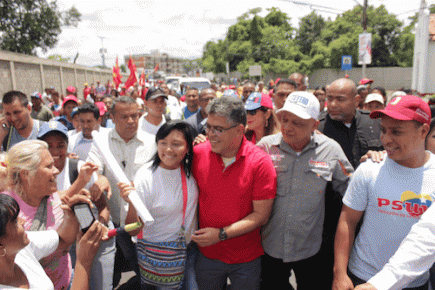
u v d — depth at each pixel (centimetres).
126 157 304
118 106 291
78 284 159
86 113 340
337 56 3747
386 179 172
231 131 190
